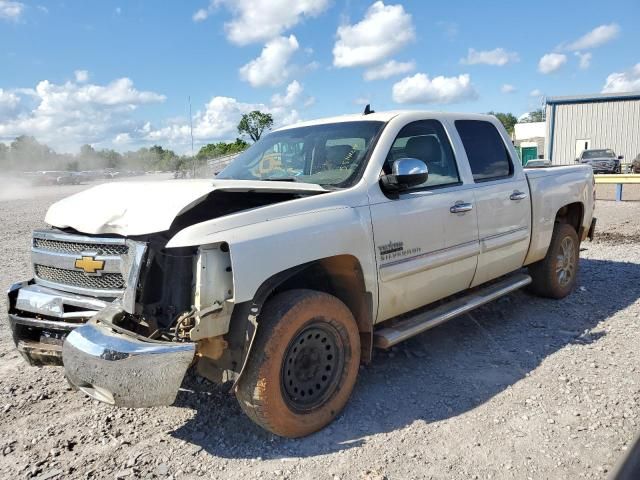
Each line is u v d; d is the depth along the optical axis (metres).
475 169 4.88
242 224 3.19
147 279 3.16
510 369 4.32
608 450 3.13
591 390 3.88
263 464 3.14
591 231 6.79
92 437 3.50
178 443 3.40
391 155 4.19
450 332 5.22
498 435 3.35
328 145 4.38
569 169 6.29
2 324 5.95
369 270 3.75
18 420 3.75
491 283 5.47
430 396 3.91
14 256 9.91
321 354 3.51
